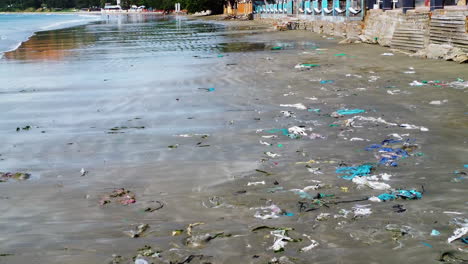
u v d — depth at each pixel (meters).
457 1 14.89
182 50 21.08
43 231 3.86
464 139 5.95
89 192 4.69
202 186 4.72
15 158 5.93
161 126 7.24
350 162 5.24
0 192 4.76
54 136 6.92
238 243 3.51
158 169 5.29
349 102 8.40
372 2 21.52
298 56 16.42
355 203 4.14
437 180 4.61
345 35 23.64
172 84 11.21
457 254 3.22
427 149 5.61
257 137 6.40
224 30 37.75
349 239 3.50
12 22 84.38
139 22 65.75
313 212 3.99
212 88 10.41
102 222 3.97
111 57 18.86
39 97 10.17
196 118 7.66
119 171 5.28
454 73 11.02
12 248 3.58
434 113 7.36
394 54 15.63
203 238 3.61
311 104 8.34
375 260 3.20
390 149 5.62
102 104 9.14
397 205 4.05
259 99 8.95
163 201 4.38
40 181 5.06
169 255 3.37
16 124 7.78
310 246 3.41
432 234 3.52
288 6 39.34
